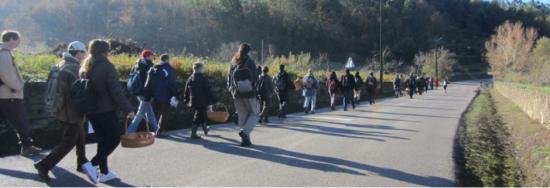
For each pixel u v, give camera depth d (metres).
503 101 32.94
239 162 7.39
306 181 6.30
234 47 45.81
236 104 8.96
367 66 70.50
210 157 7.70
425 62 90.94
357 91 23.98
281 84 14.94
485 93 48.91
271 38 82.06
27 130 7.10
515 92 27.45
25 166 6.59
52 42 50.91
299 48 86.19
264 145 9.05
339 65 72.75
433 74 87.44
